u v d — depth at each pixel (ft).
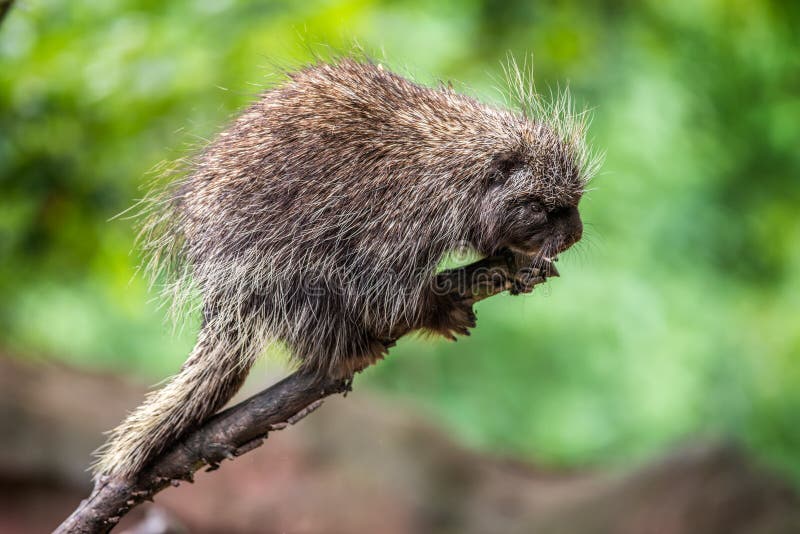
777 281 62.08
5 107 33.88
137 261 38.27
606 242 56.54
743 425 57.67
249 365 17.52
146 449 16.60
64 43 33.78
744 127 58.44
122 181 36.96
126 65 34.22
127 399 46.39
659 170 57.67
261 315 17.30
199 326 18.47
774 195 59.21
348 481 44.04
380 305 17.40
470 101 19.12
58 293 55.21
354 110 17.54
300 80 18.19
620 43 46.24
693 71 56.59
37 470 43.50
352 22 34.94
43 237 37.09
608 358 58.59
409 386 60.23
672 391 57.82
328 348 17.10
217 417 16.84
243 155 17.51
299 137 17.24
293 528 43.37
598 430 57.11
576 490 43.57
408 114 17.84
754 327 61.41
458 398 59.21
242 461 44.50
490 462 46.80
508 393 58.75
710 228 58.13
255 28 33.96
